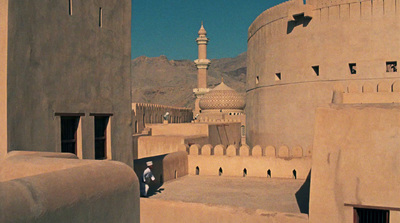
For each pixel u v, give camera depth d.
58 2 9.25
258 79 35.16
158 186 14.97
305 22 28.94
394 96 17.06
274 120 31.78
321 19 28.05
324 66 28.05
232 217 9.60
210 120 43.78
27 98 8.25
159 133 29.05
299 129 29.61
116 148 11.91
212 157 17.58
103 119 11.58
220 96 54.34
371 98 17.47
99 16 10.99
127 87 12.56
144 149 23.06
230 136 34.50
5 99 7.69
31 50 8.37
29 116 8.30
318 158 8.98
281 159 16.50
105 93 11.31
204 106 55.50
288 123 30.41
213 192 13.92
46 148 8.81
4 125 7.69
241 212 9.55
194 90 70.94
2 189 3.74
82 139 10.16
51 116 9.00
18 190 3.88
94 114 10.74
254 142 35.94
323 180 8.85
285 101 30.64
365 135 8.66
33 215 3.88
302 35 29.19
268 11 32.34
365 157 8.60
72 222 4.51
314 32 28.44
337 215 8.67
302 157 16.22
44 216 4.04
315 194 8.87
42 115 8.70
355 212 8.67
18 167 5.95
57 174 4.61
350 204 8.59
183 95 189.25
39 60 8.62
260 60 34.22
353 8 26.73
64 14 9.47
